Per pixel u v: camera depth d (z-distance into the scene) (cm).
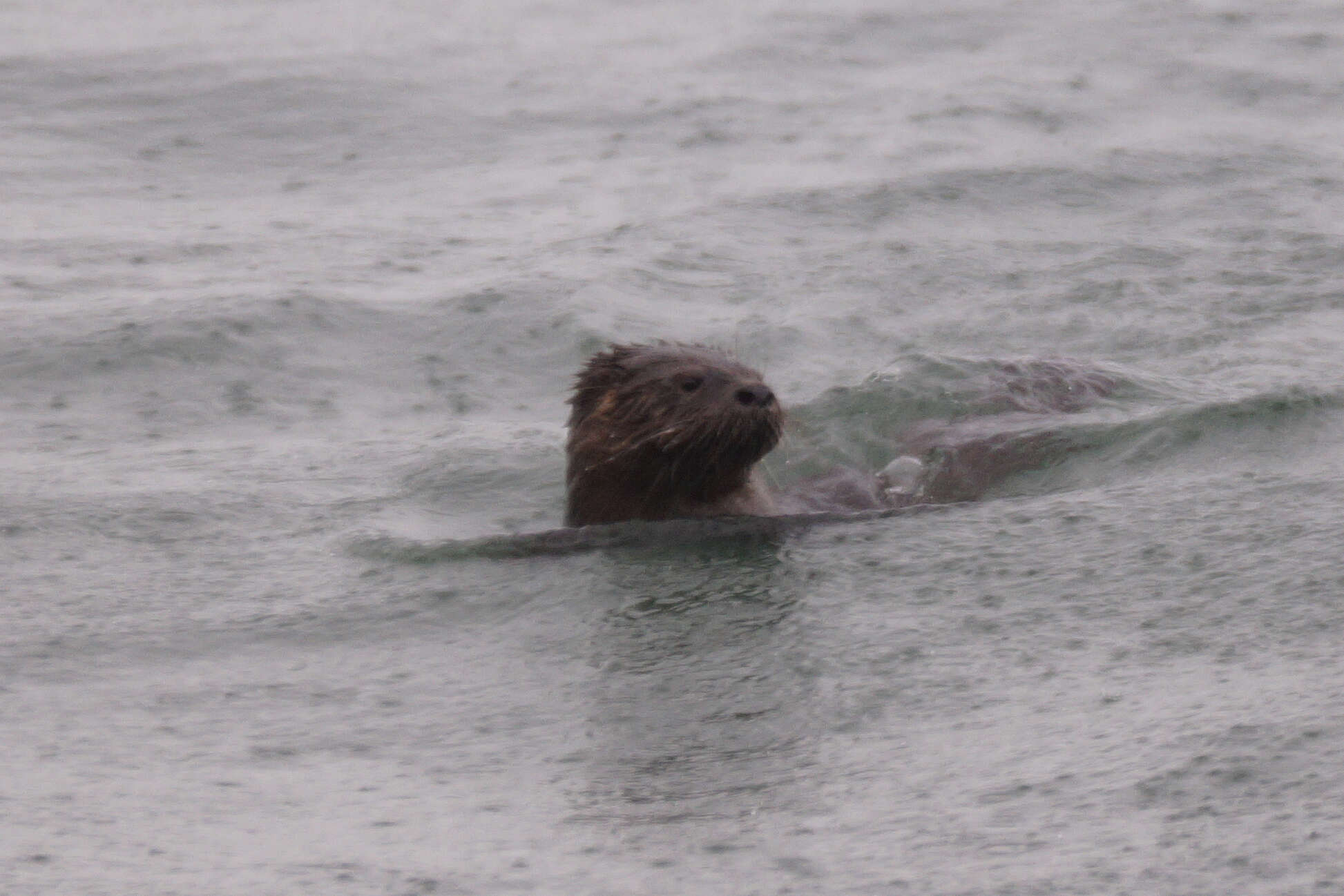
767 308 3081
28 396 2753
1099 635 1579
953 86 4750
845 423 2469
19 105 4812
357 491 2305
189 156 4378
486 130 4559
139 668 1677
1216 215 3569
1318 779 1222
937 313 3030
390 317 3102
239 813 1325
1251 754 1271
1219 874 1116
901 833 1222
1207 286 3083
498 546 2012
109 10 6109
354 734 1491
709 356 2127
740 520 2073
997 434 2339
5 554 2036
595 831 1267
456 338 3002
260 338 2983
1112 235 3453
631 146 4328
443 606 1836
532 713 1523
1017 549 1858
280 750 1462
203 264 3459
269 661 1692
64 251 3556
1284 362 2650
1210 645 1520
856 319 3012
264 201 4003
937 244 3416
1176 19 5462
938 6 5788
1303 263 3206
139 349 2912
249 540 2100
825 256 3375
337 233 3697
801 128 4419
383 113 4725
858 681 1532
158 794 1365
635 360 2142
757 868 1191
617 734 1459
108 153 4384
